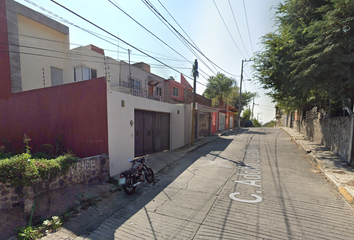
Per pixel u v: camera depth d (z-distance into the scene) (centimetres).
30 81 1129
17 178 373
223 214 392
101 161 600
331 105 1000
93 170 571
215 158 920
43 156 700
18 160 388
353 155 679
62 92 714
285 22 864
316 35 668
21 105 836
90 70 1242
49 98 748
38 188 417
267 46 963
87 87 655
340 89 672
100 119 632
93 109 645
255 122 5003
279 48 846
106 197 499
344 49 625
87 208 436
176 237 322
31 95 801
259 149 1110
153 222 374
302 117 1769
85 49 1209
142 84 1507
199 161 870
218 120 2338
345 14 585
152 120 955
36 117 789
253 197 471
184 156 980
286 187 534
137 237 328
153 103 913
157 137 1002
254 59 1063
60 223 367
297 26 803
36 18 1155
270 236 315
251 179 608
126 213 414
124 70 1334
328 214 382
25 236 320
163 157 892
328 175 593
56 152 734
